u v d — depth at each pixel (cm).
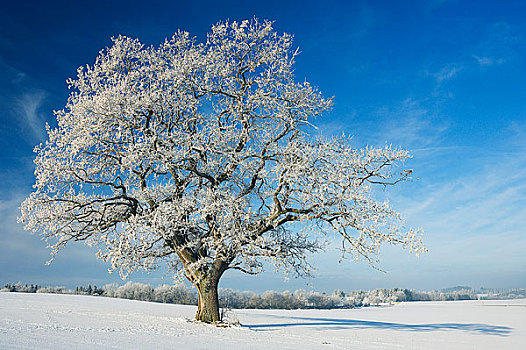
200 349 1237
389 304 17575
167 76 2044
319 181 1892
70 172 1981
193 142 2042
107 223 2025
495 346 1931
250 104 2158
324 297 11912
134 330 1664
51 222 1897
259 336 1753
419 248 1780
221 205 1906
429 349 1681
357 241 1855
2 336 1171
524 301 18150
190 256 2092
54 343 1120
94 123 2061
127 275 1947
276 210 2036
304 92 2195
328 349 1475
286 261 2081
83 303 4066
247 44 2234
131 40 2262
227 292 8725
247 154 2109
